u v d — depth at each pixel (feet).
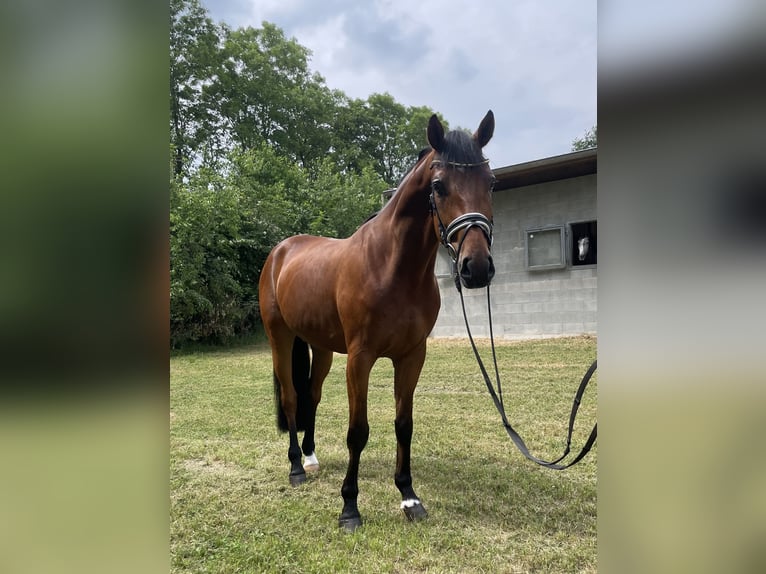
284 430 10.88
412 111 97.66
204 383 21.98
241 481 10.04
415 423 13.62
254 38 82.99
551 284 29.89
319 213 56.34
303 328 9.84
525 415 14.19
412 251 7.82
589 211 28.45
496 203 31.89
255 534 7.72
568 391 17.02
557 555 6.85
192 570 6.75
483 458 10.80
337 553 7.12
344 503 8.14
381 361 25.93
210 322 36.73
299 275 9.93
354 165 91.20
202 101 72.59
